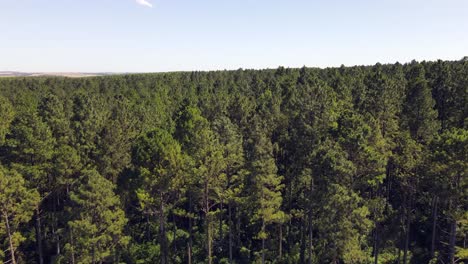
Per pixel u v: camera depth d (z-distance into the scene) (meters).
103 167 44.94
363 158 35.09
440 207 45.47
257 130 45.84
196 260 45.66
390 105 48.12
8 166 42.41
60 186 45.03
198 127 46.72
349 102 55.03
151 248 47.34
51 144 43.91
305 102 47.19
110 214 35.72
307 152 41.84
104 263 42.84
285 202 48.47
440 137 33.66
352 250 33.81
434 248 43.69
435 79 61.75
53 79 116.44
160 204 39.91
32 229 50.72
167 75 121.88
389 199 52.09
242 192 40.88
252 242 49.59
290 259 44.12
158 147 39.00
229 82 101.12
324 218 35.06
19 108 67.44
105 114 63.78
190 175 37.62
